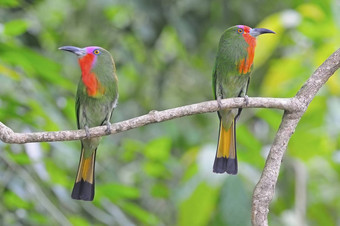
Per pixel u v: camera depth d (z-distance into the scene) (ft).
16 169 32.04
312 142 38.91
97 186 31.60
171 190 40.22
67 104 33.88
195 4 47.06
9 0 33.78
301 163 40.96
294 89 39.19
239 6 48.62
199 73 52.65
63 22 48.19
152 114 23.45
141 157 46.34
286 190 44.42
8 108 32.65
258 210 21.06
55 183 33.09
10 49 31.22
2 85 33.86
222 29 48.49
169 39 52.90
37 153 31.96
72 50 28.17
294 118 22.84
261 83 51.29
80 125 29.89
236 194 32.24
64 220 31.96
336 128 38.47
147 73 49.75
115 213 34.14
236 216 32.24
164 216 45.78
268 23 39.42
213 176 32.04
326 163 44.06
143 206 45.60
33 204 33.68
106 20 47.98
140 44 48.73
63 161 40.06
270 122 36.73
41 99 33.65
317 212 44.78
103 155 44.37
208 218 33.50
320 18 39.29
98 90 28.37
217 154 28.76
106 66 28.43
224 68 31.19
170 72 52.06
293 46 45.68
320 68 23.11
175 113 23.53
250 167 33.96
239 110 28.53
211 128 52.31
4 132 22.26
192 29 47.06
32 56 31.24
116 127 23.59
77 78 47.98
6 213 33.76
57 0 48.42
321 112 38.50
